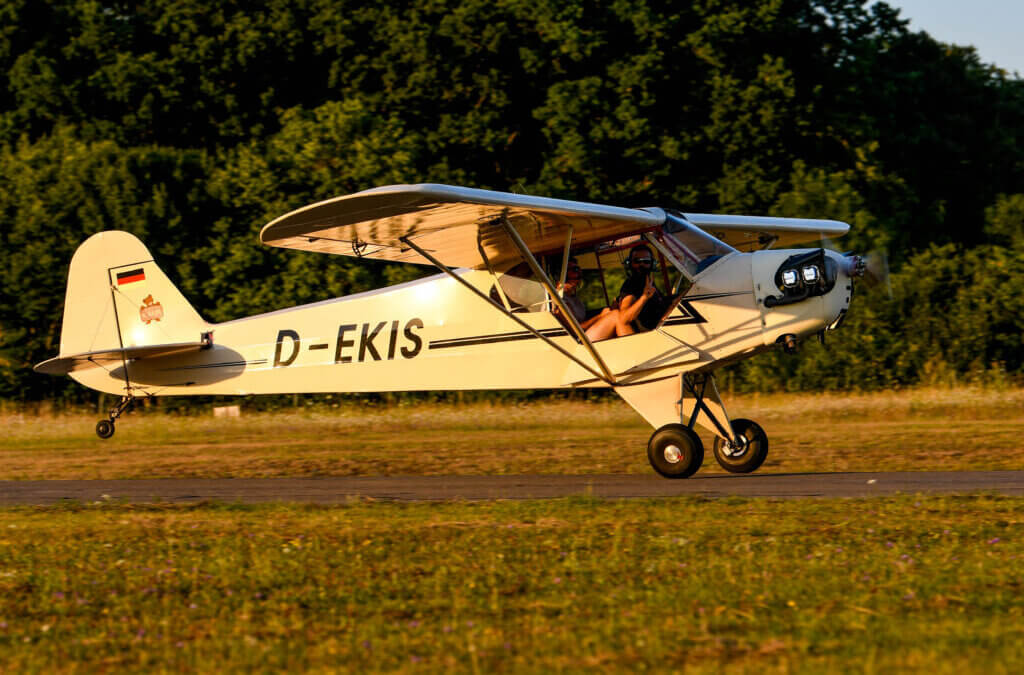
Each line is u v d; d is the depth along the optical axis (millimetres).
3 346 70938
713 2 80000
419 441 46500
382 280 71188
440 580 18531
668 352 31609
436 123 82312
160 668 14148
